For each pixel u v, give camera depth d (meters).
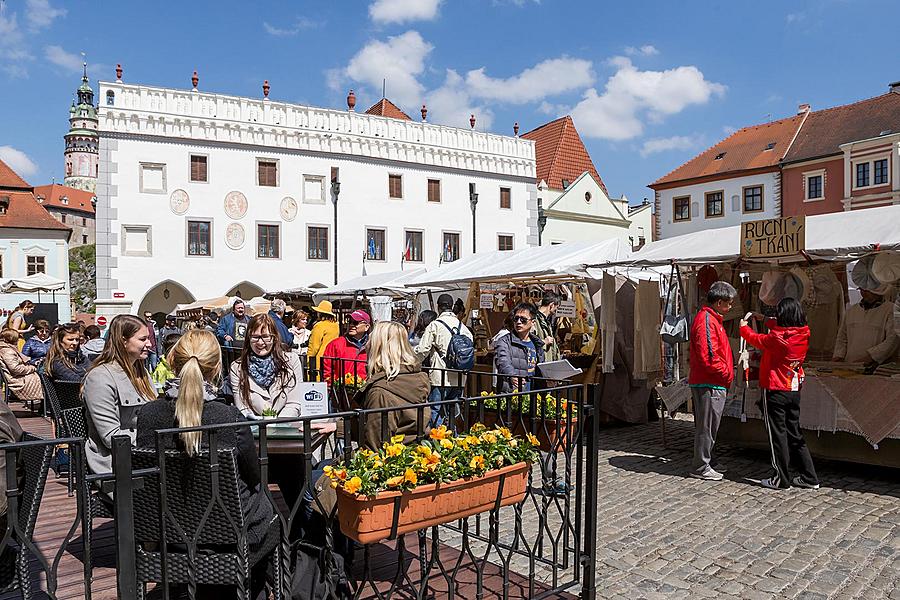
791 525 5.35
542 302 8.55
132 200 26.28
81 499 2.48
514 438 3.54
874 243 6.58
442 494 3.11
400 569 3.34
